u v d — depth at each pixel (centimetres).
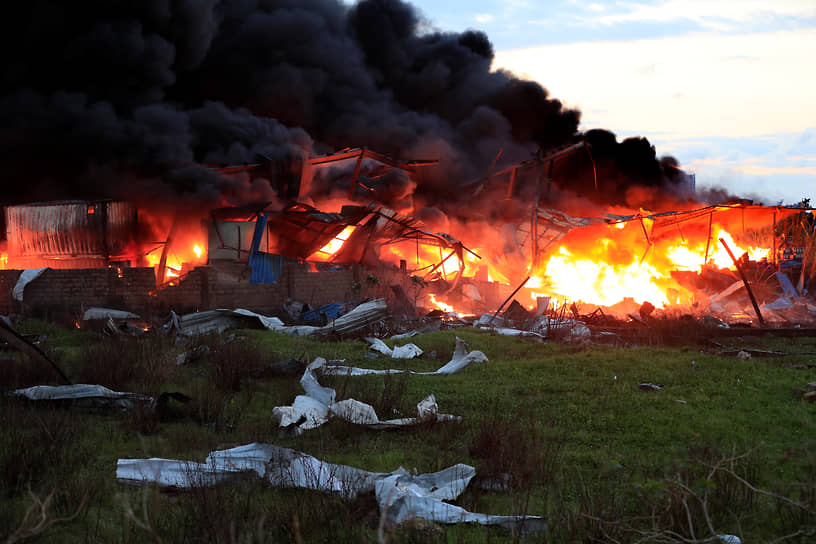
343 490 657
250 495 659
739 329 1948
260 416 1024
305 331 1961
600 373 1366
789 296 2806
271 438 892
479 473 731
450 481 696
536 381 1298
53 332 1848
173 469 723
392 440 903
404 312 2755
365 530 575
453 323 2416
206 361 1455
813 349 1716
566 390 1217
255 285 2505
